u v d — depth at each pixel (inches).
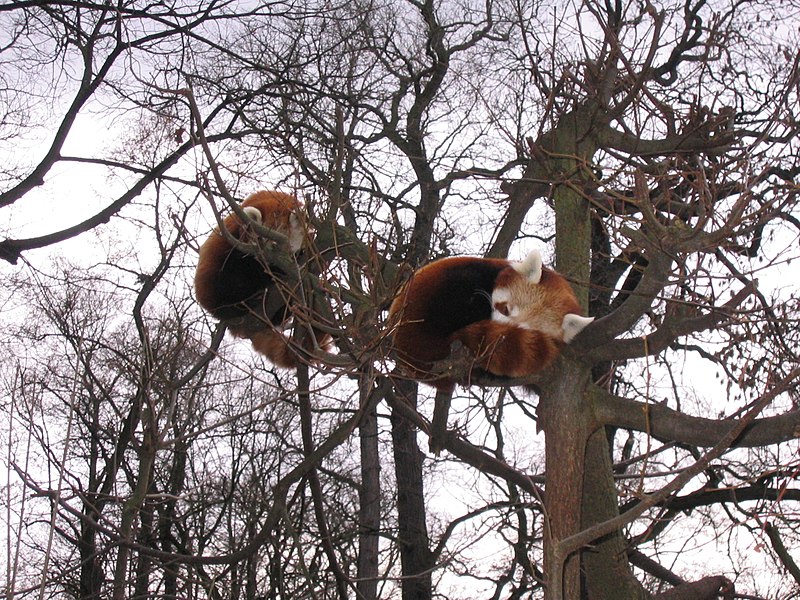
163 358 290.7
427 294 246.8
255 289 314.7
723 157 274.8
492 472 318.7
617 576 293.0
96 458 505.7
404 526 548.1
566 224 295.1
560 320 241.3
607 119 287.9
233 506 531.2
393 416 518.3
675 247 198.4
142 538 460.4
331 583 402.6
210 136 370.9
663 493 173.0
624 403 245.0
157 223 276.7
